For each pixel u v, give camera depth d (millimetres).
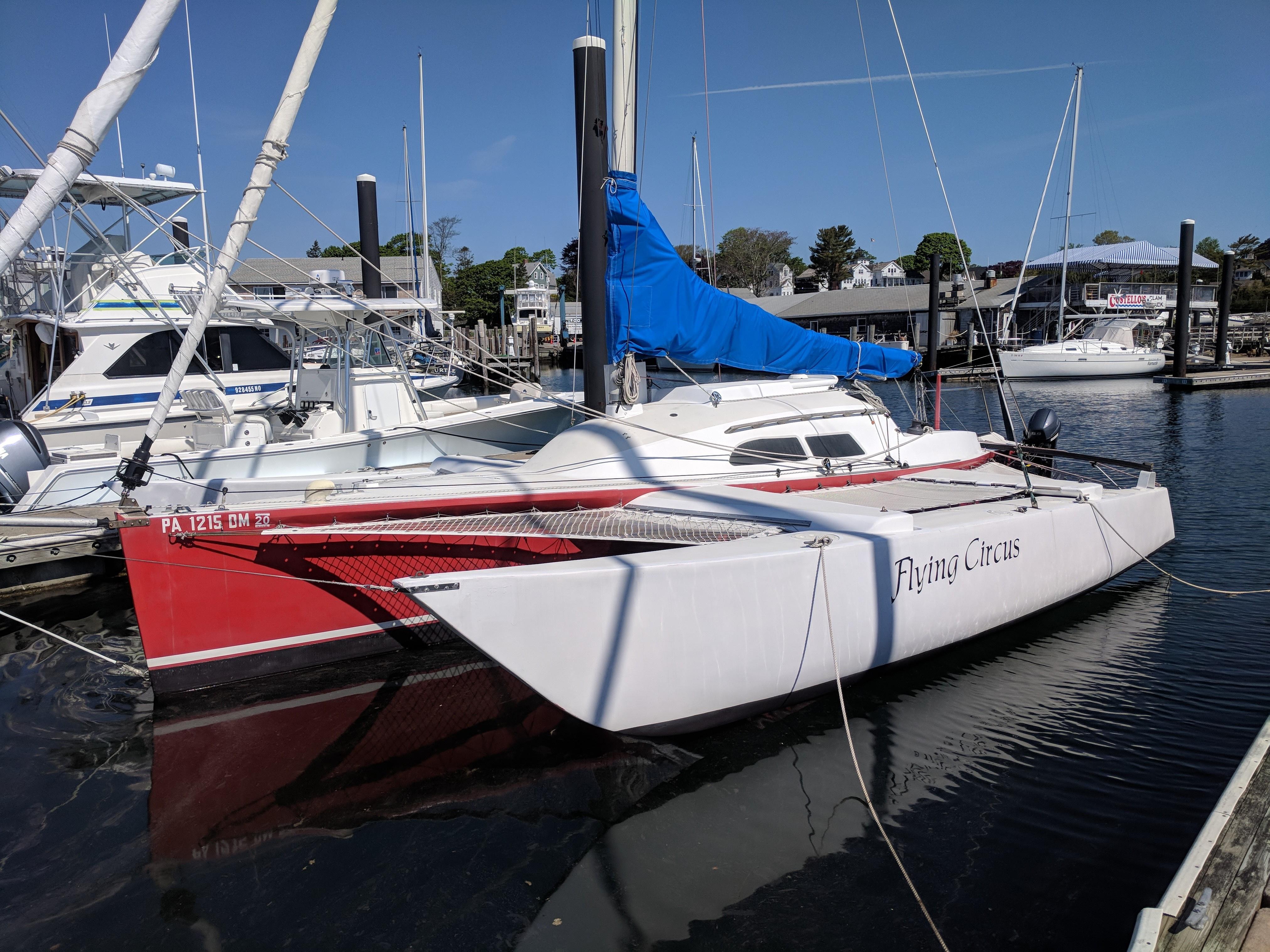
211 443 7891
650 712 3684
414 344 8383
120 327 8656
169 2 2967
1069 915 2674
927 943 2564
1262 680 4410
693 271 5648
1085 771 3559
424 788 3543
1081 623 5273
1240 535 7129
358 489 5059
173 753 3898
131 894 2883
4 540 6520
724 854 3025
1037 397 20859
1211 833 2566
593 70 5191
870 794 3416
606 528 4383
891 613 4336
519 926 2678
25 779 3695
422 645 5086
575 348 5781
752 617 3877
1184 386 22375
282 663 4707
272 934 2672
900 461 6156
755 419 5629
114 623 5965
